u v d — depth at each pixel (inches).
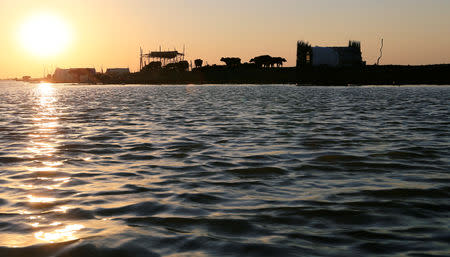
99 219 239.0
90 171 374.0
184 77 6879.9
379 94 2229.3
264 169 378.9
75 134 638.5
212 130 682.8
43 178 345.4
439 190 300.5
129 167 392.2
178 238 208.4
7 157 442.9
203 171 372.8
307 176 350.6
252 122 813.2
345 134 625.9
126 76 7564.0
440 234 212.1
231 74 6515.8
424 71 4645.7
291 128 707.4
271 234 213.9
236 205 266.1
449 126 730.8
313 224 229.1
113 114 1042.7
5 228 223.8
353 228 222.7
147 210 255.6
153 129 700.7
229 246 197.8
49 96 2500.0
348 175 354.0
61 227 225.3
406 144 525.3
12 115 1026.1
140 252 191.6
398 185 316.8
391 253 188.5
